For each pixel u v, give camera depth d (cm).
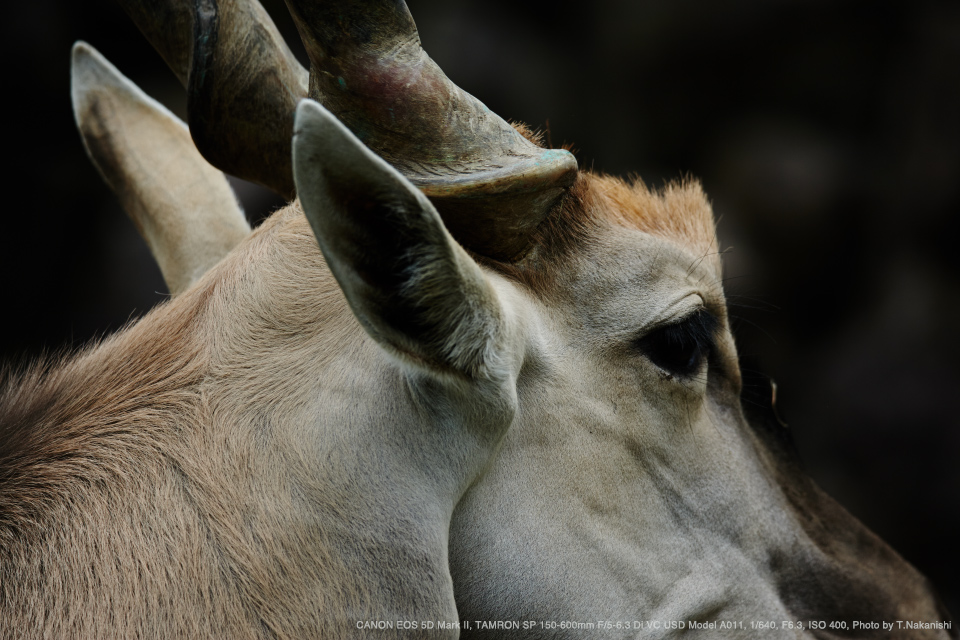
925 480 3669
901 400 3834
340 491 741
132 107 1175
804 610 1063
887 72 4250
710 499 958
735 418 1035
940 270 4228
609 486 875
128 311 3372
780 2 4159
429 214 641
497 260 840
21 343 3344
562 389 851
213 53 830
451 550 812
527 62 4016
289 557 721
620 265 902
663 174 4306
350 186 619
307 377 770
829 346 4228
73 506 720
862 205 4216
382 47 745
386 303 675
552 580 830
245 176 923
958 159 4169
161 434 753
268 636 705
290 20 3369
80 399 782
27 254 3400
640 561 893
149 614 686
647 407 906
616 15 4228
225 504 726
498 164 780
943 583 3472
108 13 3466
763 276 4116
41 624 673
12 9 3312
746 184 4203
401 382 757
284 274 809
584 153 4203
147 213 1143
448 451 764
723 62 4275
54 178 3434
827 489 3681
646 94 4322
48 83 3412
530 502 827
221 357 785
